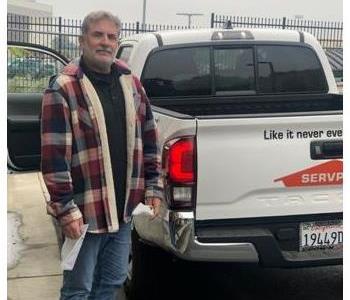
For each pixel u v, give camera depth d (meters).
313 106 5.34
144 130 3.22
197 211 3.57
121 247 3.16
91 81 2.93
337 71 10.95
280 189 3.66
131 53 5.17
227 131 3.55
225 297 4.36
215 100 5.21
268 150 3.61
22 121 5.48
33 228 5.77
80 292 3.06
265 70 5.32
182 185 3.53
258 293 4.46
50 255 5.06
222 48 5.18
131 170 3.04
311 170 3.69
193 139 3.51
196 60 5.15
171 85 5.12
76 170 2.91
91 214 2.93
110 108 2.96
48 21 17.81
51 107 2.84
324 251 3.78
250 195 3.63
